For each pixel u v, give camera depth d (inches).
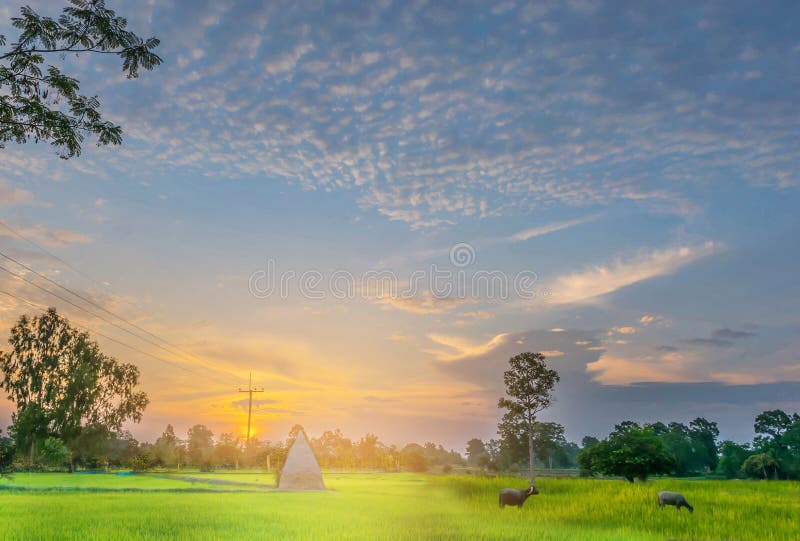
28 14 450.6
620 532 853.2
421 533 794.2
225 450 5019.7
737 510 1125.7
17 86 463.8
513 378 2127.2
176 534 762.2
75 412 3346.5
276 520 933.8
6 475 2256.4
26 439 3137.3
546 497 1508.4
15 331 3344.0
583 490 1747.0
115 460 3897.6
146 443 4429.1
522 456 3336.6
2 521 885.2
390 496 1598.2
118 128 504.7
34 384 3277.6
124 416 3676.2
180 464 4650.6
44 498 1379.2
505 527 889.5
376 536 756.6
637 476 2128.4
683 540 814.5
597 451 2165.4
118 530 790.5
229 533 772.0
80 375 3390.7
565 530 869.2
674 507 1177.4
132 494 1576.0
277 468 2511.1
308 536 748.0
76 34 466.3
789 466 3981.3
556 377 2116.1
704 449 4990.2
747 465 4067.4
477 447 6914.4
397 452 5541.3
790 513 1094.4
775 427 4478.3
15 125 476.4
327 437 6323.8
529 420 2107.5
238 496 1549.0
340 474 4261.8
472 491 1796.3
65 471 3531.0
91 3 462.9
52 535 740.7
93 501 1298.0
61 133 480.7
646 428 2197.3
